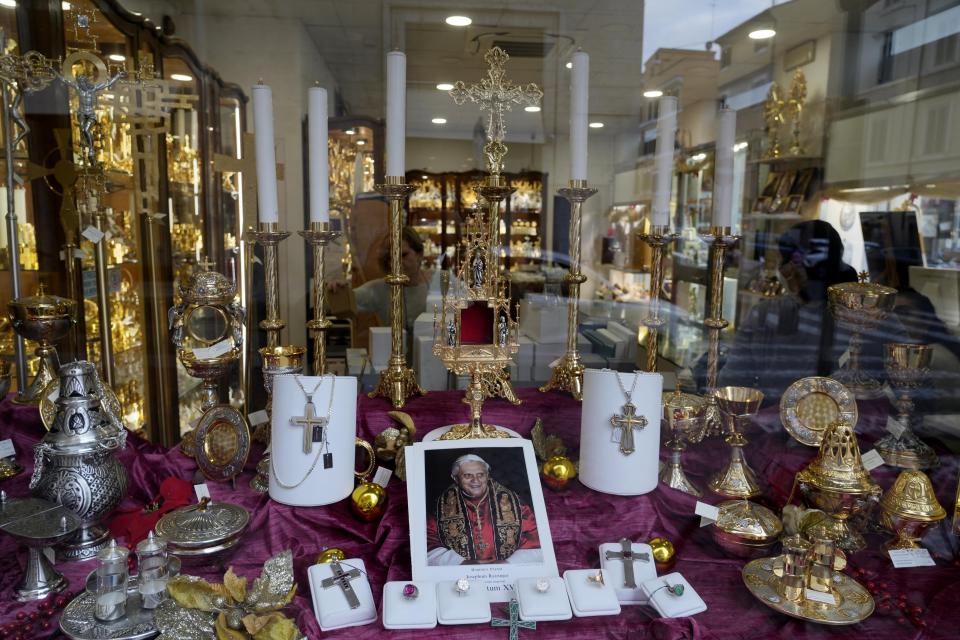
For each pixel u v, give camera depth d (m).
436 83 2.51
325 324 1.50
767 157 2.84
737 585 1.20
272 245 1.47
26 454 1.52
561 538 1.29
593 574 1.15
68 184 1.91
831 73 2.63
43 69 1.81
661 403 1.38
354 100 2.59
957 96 2.11
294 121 2.66
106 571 1.04
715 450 1.53
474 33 2.46
